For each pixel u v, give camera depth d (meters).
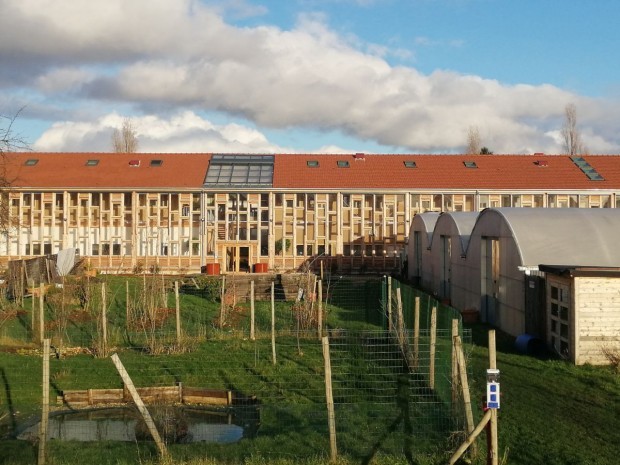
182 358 14.09
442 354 11.10
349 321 19.23
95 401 11.37
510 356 14.55
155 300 18.95
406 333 13.39
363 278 33.03
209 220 35.81
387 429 9.40
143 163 38.59
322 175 37.31
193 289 24.66
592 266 15.73
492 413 7.69
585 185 35.91
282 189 35.56
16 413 10.88
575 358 13.48
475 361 13.96
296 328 17.53
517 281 16.84
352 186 36.03
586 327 13.52
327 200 36.09
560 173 37.56
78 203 35.62
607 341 13.51
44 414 8.48
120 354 14.48
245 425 10.08
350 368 13.03
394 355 13.99
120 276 31.58
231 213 35.81
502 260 18.06
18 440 9.48
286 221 36.06
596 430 9.48
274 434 9.45
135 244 35.38
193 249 35.75
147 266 35.44
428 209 36.38
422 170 38.22
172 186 35.31
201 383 12.28
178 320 15.51
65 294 19.20
